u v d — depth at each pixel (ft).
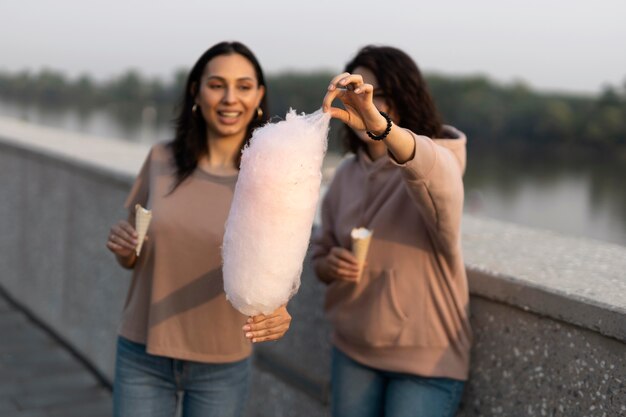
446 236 6.43
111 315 13.85
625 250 8.48
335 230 7.74
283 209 5.12
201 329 7.20
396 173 7.22
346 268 7.01
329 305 7.72
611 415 6.07
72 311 15.55
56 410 12.73
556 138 171.53
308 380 10.03
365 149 7.62
